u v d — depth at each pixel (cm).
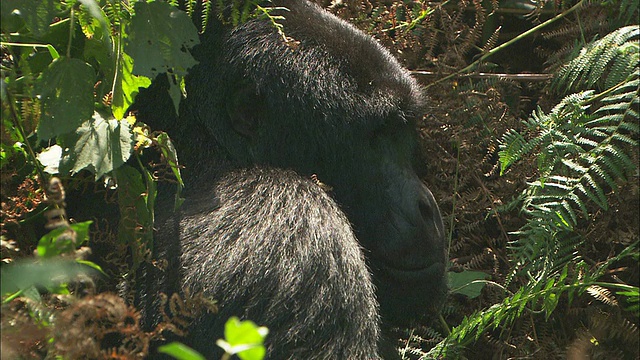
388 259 543
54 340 313
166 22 420
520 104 732
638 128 591
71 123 398
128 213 444
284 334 432
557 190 610
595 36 647
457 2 752
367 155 537
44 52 438
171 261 457
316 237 467
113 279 459
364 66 541
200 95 534
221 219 475
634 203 648
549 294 568
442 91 706
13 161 458
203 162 528
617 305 593
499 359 632
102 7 430
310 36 537
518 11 756
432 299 560
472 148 696
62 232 306
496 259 669
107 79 447
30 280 268
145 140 447
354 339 447
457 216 695
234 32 536
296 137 530
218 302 439
